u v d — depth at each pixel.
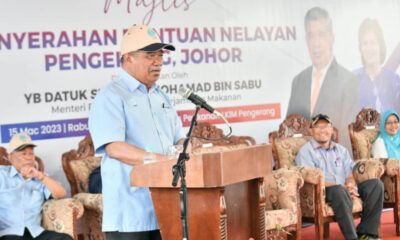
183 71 6.24
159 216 2.68
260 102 6.66
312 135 5.93
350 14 7.21
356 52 7.23
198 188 2.56
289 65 6.84
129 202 2.81
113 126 2.77
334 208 5.32
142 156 2.69
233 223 2.73
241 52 6.57
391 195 5.93
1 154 4.97
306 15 6.95
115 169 2.82
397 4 7.52
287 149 6.05
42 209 4.63
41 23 5.58
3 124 5.42
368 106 7.28
